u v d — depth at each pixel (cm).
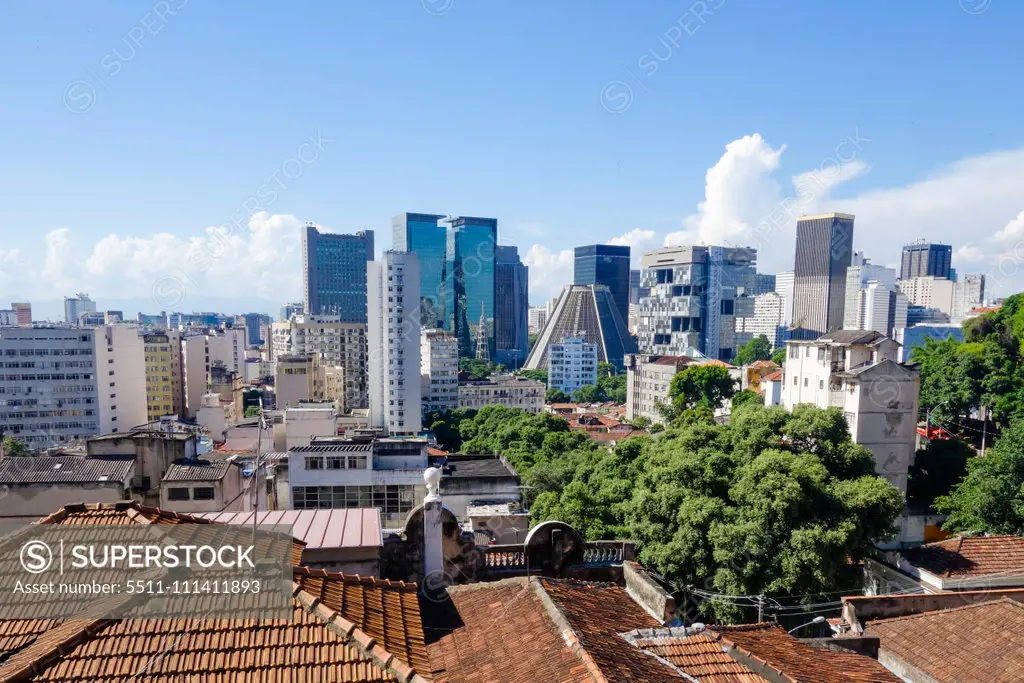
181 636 897
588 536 3134
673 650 1212
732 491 2805
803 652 1491
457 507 4075
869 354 5066
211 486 3138
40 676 820
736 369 11800
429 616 1356
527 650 1125
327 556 1383
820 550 2498
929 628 1864
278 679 846
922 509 4578
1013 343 6322
